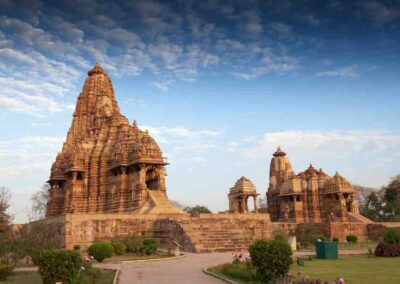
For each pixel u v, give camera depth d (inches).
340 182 3125.0
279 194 3324.3
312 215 3166.8
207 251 1589.6
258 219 2018.9
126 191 2412.6
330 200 3166.8
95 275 863.7
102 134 2748.5
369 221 2876.5
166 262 1206.9
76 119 3112.7
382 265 1026.7
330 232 2305.6
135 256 1439.5
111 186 2524.6
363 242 2284.7
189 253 1539.1
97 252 1237.7
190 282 791.7
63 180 2854.3
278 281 729.0
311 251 1612.9
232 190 2970.0
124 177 2432.3
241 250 1658.5
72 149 2874.0
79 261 743.1
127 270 1008.9
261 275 770.8
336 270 933.8
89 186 2588.6
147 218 1870.1
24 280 867.4
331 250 1232.2
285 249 772.0
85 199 2566.4
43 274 710.5
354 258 1242.0
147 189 2310.5
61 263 713.6
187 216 1990.7
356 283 736.3
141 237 1701.5
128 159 2431.1
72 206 2519.7
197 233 1695.4
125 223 1807.3
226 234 1759.4
